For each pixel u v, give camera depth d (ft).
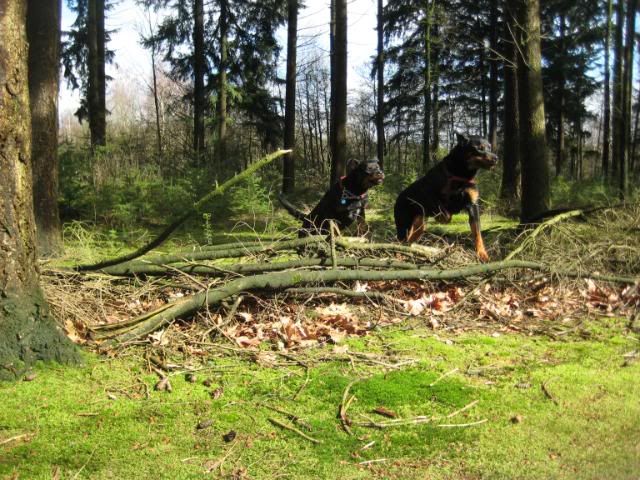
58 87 28.19
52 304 13.96
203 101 81.05
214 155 65.77
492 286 19.06
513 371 12.39
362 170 26.16
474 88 108.47
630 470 8.19
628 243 22.04
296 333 14.66
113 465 8.39
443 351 13.76
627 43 57.06
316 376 11.98
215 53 83.76
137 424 9.71
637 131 102.22
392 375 12.07
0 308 11.44
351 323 15.69
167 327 14.23
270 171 67.00
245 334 14.73
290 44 65.82
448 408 10.46
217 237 35.94
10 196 11.37
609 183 61.36
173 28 82.94
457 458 8.68
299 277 15.76
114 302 16.03
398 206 27.12
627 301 18.51
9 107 11.14
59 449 8.81
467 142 23.88
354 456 8.76
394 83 105.09
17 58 11.21
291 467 8.41
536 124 31.65
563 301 18.66
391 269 18.16
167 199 42.80
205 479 8.07
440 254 20.01
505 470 8.29
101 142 59.52
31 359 11.57
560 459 8.57
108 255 25.76
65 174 41.86
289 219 43.29
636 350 13.89
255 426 9.70
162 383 11.30
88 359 12.44
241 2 82.94
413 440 9.26
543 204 31.65
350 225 27.66
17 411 9.98
